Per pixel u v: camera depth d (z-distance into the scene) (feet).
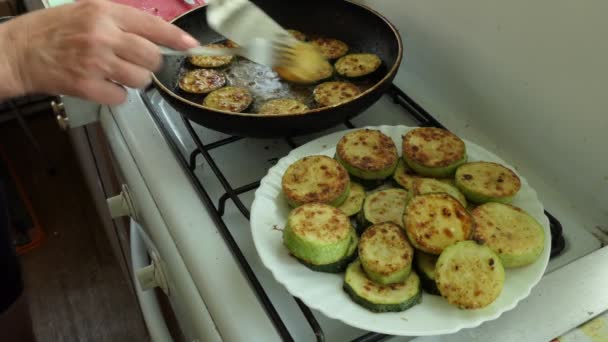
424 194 1.74
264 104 2.42
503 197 1.79
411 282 1.60
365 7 2.68
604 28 1.71
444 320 1.52
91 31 1.66
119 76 1.72
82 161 4.54
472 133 2.38
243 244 1.92
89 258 5.31
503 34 2.09
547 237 1.70
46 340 4.68
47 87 1.77
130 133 2.36
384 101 2.61
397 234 1.68
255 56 2.09
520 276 1.62
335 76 2.58
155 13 3.12
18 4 5.02
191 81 2.60
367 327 1.50
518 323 1.63
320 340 1.55
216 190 2.15
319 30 2.90
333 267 1.66
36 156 6.27
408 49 2.65
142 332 4.69
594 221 1.98
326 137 2.16
